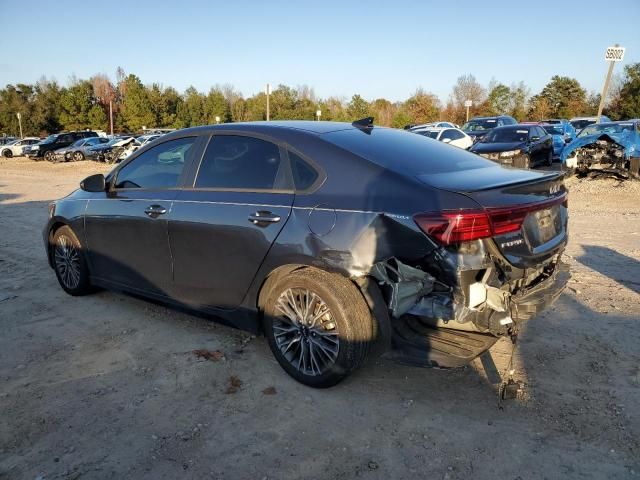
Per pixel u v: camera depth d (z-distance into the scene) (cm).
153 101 6656
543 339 410
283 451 285
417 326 324
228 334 434
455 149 407
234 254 369
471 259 287
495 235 289
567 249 675
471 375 360
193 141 421
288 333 353
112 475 268
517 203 301
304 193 342
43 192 1555
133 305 505
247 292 370
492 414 315
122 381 360
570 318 448
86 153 3181
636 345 396
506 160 1445
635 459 273
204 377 364
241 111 6531
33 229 915
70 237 516
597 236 748
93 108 6850
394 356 317
